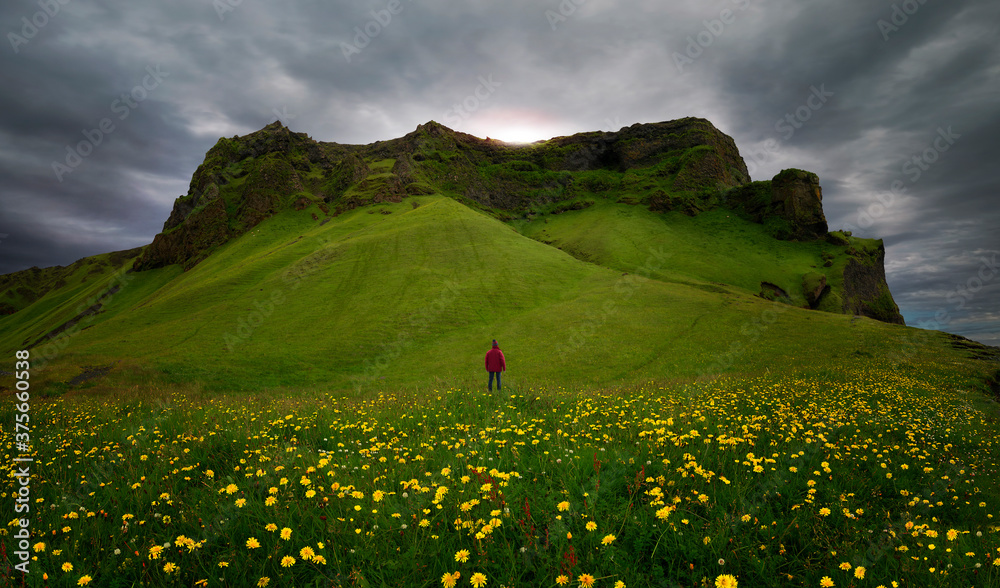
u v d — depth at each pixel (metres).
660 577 3.25
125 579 3.27
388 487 4.75
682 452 5.76
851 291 119.56
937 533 3.89
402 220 107.25
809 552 3.65
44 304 171.25
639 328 47.84
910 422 9.85
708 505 4.14
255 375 36.44
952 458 7.04
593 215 175.25
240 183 163.00
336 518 3.94
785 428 7.69
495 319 55.62
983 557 3.58
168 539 3.80
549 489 4.51
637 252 126.12
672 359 37.12
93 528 3.97
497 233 95.81
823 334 43.72
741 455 5.80
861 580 3.23
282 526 3.88
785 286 110.38
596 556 3.43
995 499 5.19
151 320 65.06
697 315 52.91
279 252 92.94
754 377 22.31
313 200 147.62
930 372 25.22
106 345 48.38
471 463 5.30
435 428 8.24
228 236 138.25
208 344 47.06
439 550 3.48
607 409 9.59
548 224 175.25
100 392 25.80
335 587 3.09
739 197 173.50
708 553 3.50
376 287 66.56
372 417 9.29
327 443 7.24
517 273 72.88
